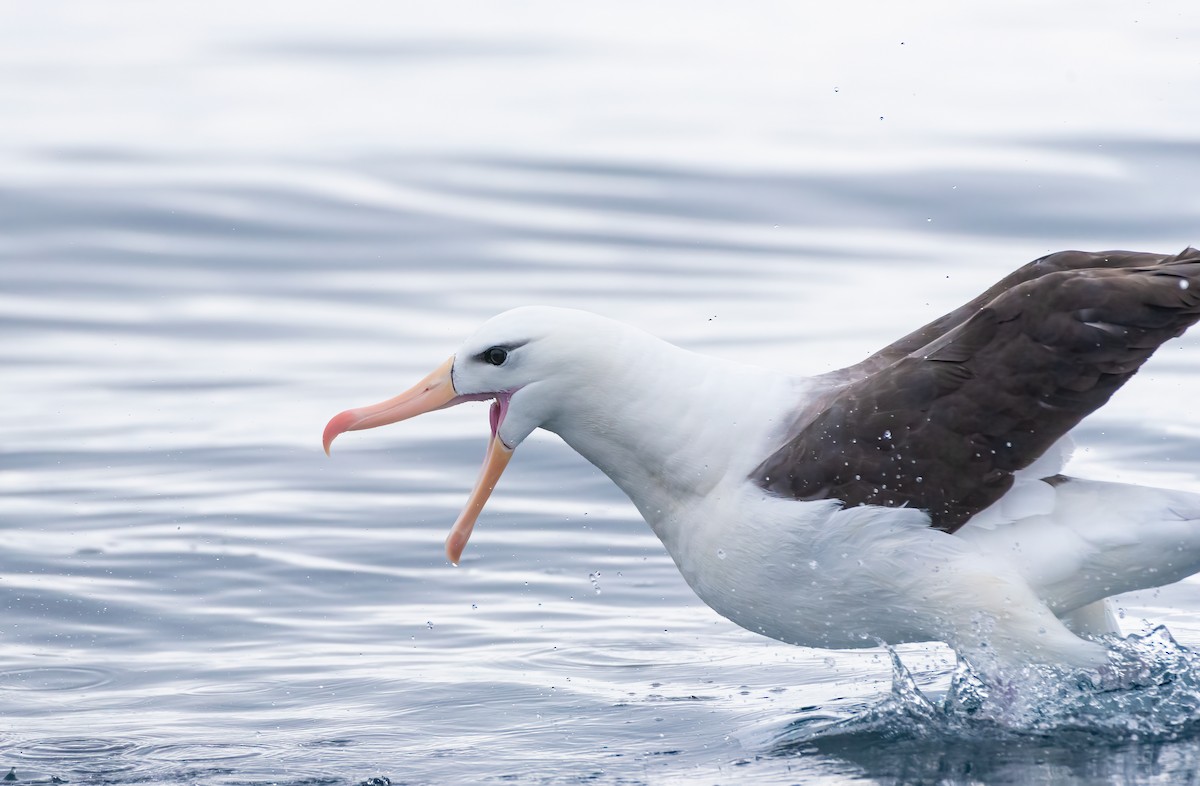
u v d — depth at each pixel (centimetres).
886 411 923
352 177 2592
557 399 982
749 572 958
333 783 882
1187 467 1385
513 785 870
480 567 1282
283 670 1087
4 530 1344
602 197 2492
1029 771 860
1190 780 836
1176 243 2088
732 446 966
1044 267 1003
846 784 855
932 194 2389
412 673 1077
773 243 2267
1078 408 911
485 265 2211
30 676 1077
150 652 1122
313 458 1523
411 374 1766
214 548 1310
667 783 866
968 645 926
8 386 1747
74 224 2366
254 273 2192
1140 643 1004
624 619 1185
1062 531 917
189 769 905
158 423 1623
